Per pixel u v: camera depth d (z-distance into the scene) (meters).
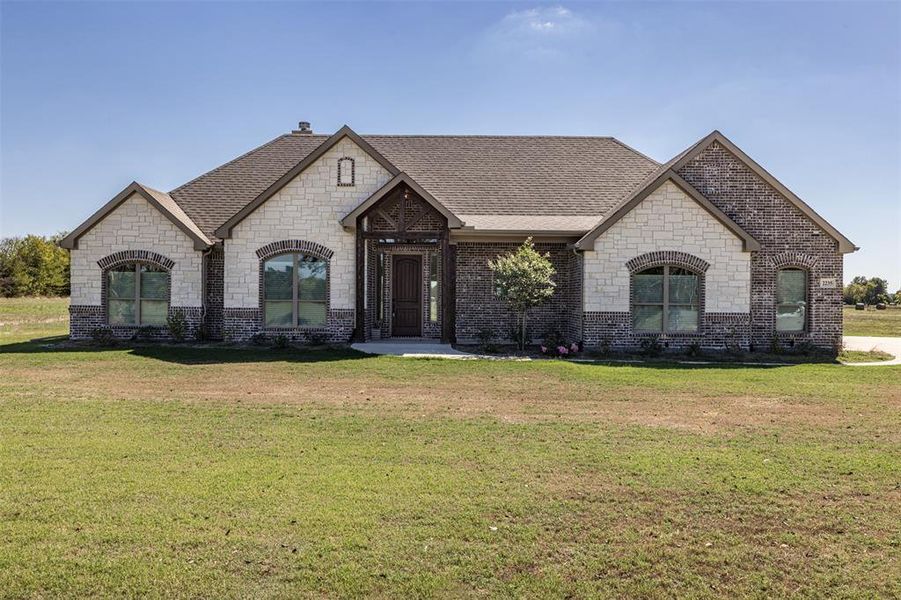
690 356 17.58
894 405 10.87
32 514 5.59
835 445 8.17
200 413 9.82
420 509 5.84
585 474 6.91
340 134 19.19
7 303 53.16
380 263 21.31
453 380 13.27
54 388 11.86
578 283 19.08
